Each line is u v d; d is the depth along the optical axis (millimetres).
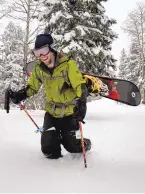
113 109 21516
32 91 3729
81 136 3285
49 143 3449
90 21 14305
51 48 3170
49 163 3373
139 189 2553
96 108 24266
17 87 31000
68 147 3562
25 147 4328
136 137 5805
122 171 3121
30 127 6832
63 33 14711
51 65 3252
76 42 14156
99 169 3176
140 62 36875
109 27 15562
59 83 3307
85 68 14828
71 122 3447
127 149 4496
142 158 3818
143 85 35469
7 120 8289
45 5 15180
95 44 14781
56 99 3404
